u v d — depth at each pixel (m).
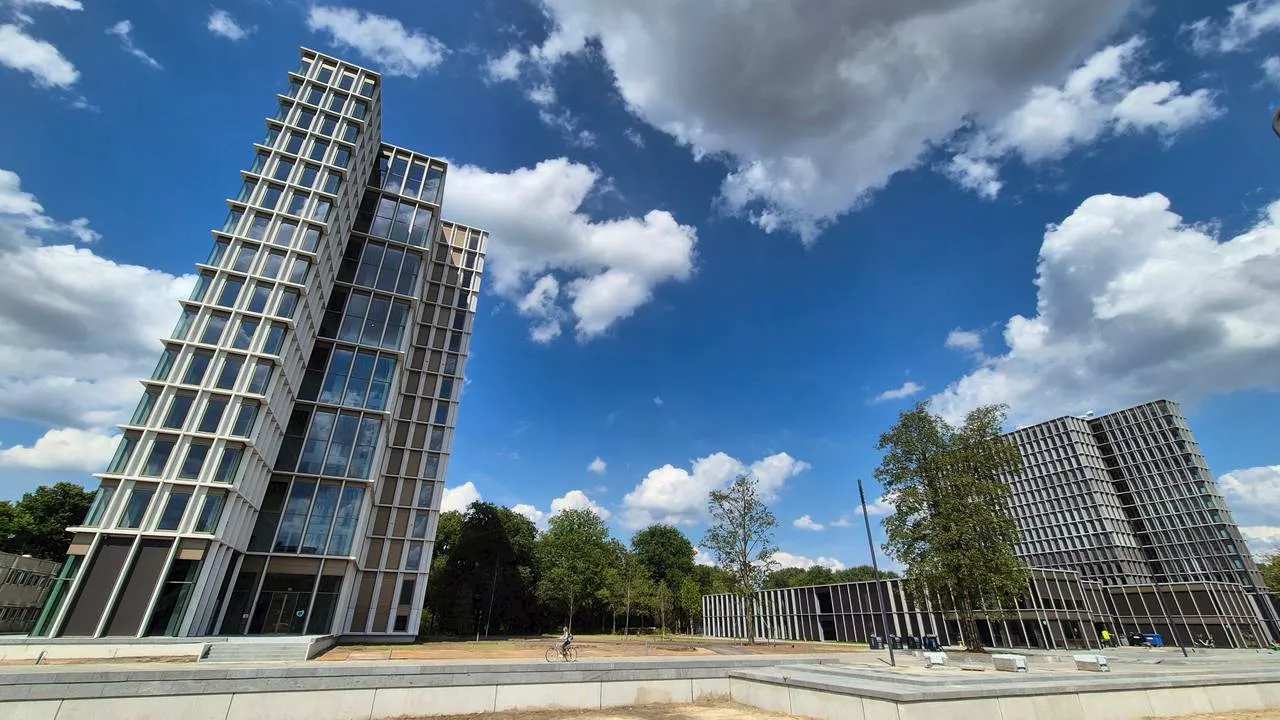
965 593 37.16
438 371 56.72
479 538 64.94
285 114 42.81
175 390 31.59
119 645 23.52
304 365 40.31
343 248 45.38
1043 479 117.62
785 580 129.50
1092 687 14.49
